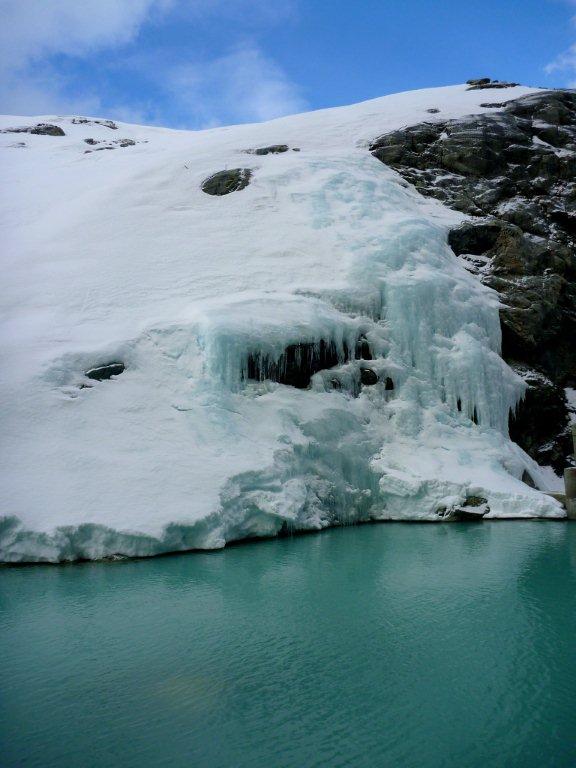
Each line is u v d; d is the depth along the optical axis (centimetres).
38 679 551
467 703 505
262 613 726
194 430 1236
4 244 1973
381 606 753
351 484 1430
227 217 1981
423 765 418
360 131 2731
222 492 1112
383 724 473
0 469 1026
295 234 1891
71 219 2039
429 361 1688
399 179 2377
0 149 3375
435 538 1197
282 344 1452
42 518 962
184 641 639
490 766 416
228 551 1060
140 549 991
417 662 586
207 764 420
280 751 435
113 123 4544
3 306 1566
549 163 2459
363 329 1650
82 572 905
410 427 1571
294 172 2211
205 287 1647
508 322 1939
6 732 463
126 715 486
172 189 2161
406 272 1797
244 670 567
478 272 2075
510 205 2308
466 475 1500
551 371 2027
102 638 646
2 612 730
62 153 3250
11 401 1159
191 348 1371
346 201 2077
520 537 1205
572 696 518
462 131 2562
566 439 1939
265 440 1296
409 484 1428
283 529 1227
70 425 1154
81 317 1502
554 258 2106
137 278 1672
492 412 1708
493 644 628
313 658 595
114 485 1052
